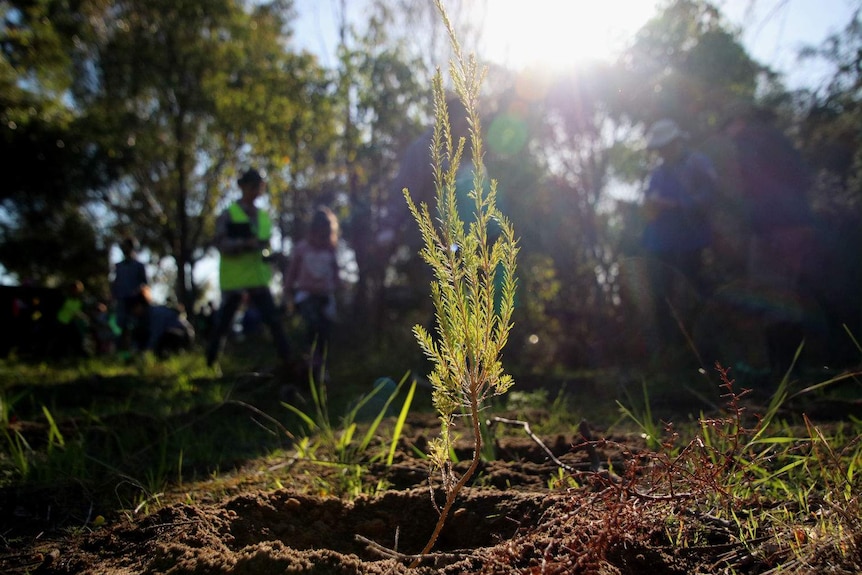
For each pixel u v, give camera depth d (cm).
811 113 714
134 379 771
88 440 407
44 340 1132
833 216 711
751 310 641
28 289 1138
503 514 234
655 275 702
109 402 608
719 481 217
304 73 1284
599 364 898
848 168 745
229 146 1585
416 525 242
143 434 408
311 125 1260
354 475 316
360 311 1218
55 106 1326
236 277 698
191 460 374
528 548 192
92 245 2078
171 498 301
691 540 200
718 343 674
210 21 1499
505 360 884
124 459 354
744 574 179
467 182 462
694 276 703
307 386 665
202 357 1001
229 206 703
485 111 951
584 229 1141
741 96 931
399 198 541
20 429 412
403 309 1253
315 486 307
